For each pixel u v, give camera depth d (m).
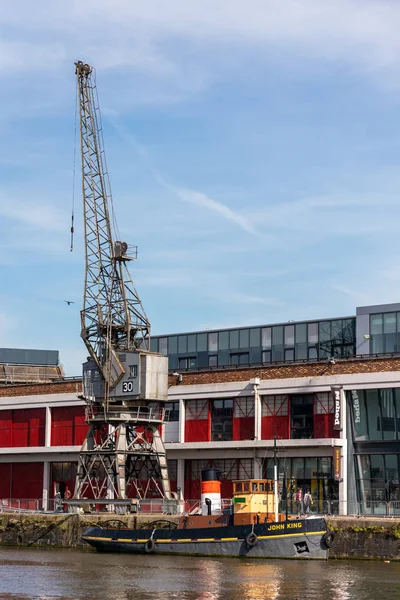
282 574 54.75
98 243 84.62
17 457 95.75
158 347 112.94
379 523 62.94
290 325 104.38
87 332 83.56
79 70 86.69
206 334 109.81
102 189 85.56
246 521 63.72
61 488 93.19
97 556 66.50
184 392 86.31
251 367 83.50
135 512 75.50
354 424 77.56
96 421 81.88
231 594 47.66
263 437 81.94
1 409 98.44
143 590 49.03
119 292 83.94
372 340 96.56
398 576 53.91
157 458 81.19
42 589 49.56
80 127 86.38
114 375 81.62
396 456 75.50
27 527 79.06
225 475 83.62
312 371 79.94
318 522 62.09
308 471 79.12
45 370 121.69
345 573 55.19
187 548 65.38
